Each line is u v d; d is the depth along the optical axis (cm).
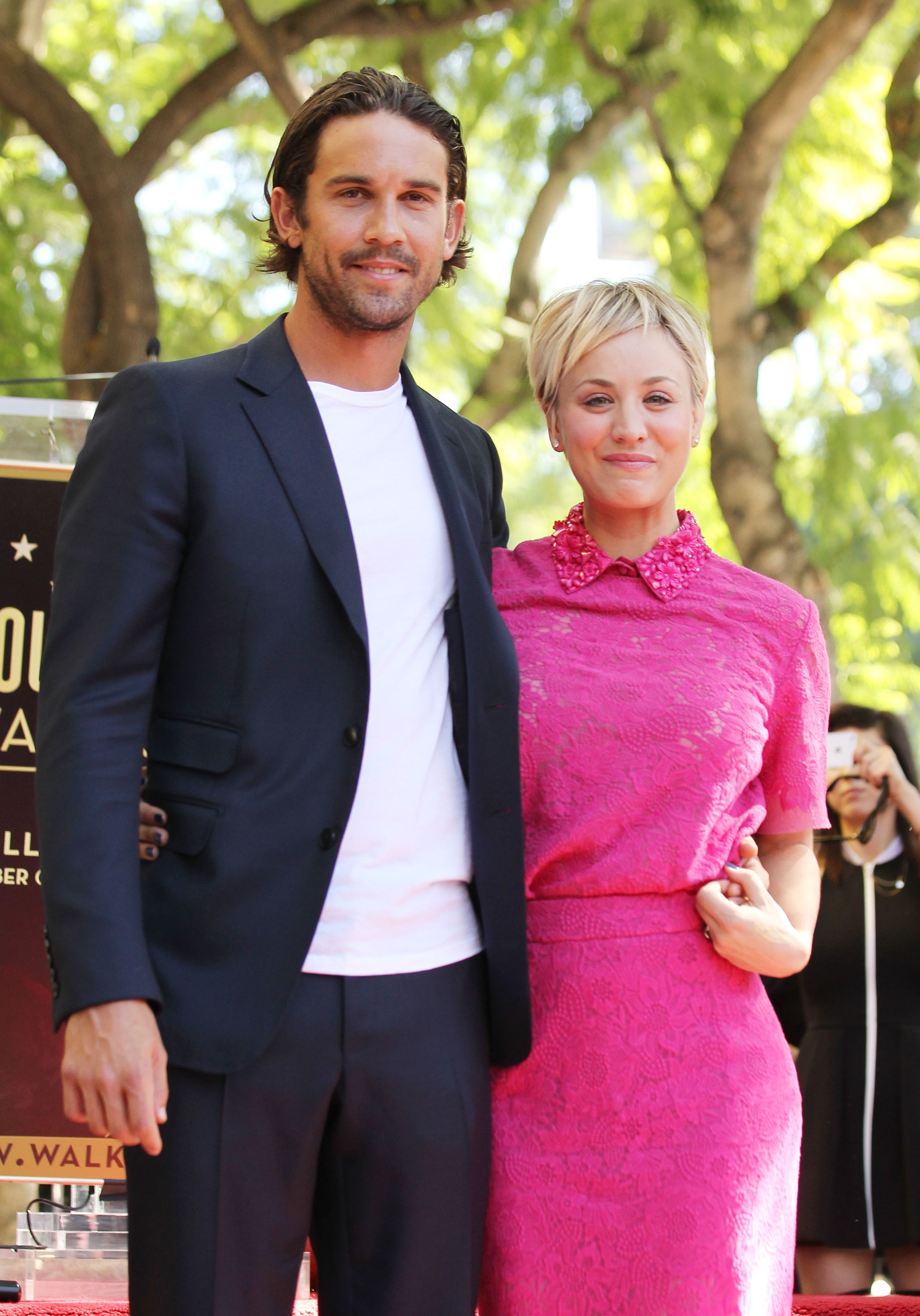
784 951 230
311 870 198
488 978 220
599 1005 231
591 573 249
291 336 221
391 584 213
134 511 197
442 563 218
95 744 189
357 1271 208
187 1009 192
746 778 238
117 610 193
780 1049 240
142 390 204
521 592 251
